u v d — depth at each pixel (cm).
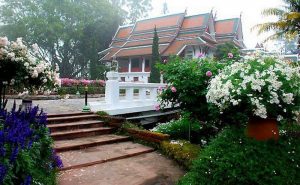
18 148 324
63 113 877
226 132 470
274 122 472
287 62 532
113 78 1000
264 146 418
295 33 1583
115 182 509
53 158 510
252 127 470
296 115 481
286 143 444
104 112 930
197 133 911
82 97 1725
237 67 494
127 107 1022
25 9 3631
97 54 3828
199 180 430
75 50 4084
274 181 380
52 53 3922
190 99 774
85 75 4234
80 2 3931
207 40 3133
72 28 3769
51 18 3559
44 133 471
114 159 639
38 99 1424
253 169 392
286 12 1585
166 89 842
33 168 393
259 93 456
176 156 646
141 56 3334
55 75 675
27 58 613
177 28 3275
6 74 605
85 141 730
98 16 4056
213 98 489
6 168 289
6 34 3541
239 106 486
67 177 519
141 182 516
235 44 3056
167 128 931
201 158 449
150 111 1155
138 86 1089
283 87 462
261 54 536
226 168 402
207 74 729
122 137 803
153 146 753
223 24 3578
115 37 4003
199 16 3306
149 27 3619
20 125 400
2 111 473
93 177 528
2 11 3531
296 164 419
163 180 530
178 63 828
